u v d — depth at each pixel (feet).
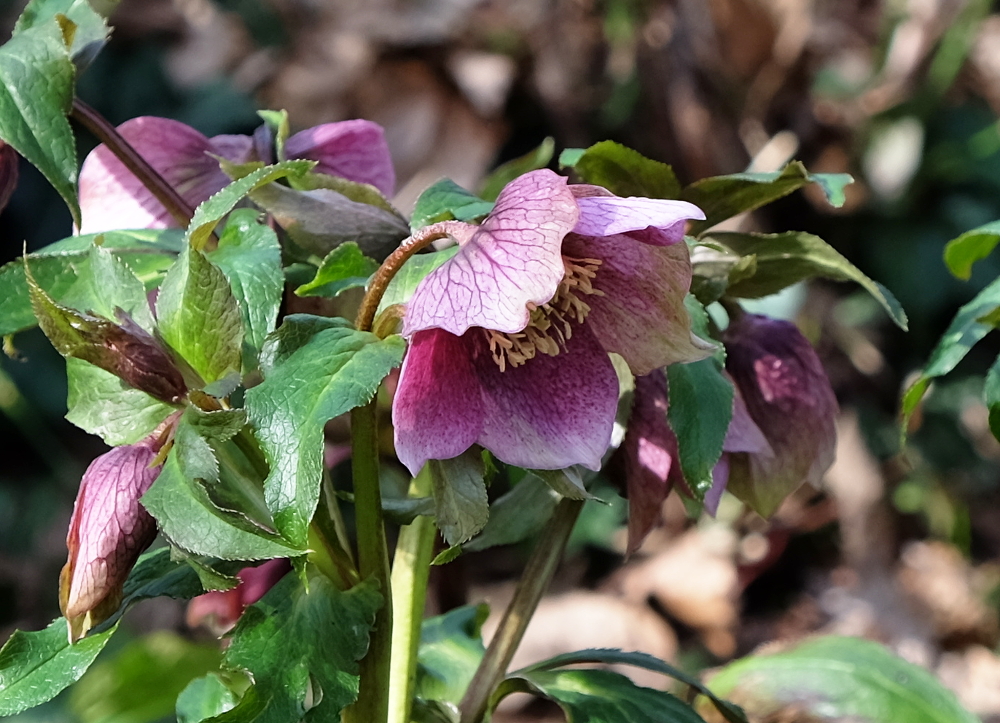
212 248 1.28
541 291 1.03
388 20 3.07
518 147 3.19
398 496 1.41
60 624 1.15
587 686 1.29
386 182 1.39
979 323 1.30
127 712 1.68
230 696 1.36
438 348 1.09
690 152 3.13
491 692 1.28
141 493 1.10
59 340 1.07
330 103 3.12
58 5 1.27
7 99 1.17
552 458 1.11
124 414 1.12
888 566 3.01
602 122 3.17
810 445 1.28
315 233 1.20
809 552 3.08
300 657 1.11
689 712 1.28
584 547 3.03
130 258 1.26
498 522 1.28
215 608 1.36
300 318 1.09
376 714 1.18
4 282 1.19
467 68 3.05
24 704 1.11
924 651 2.81
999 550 3.17
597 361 1.13
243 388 1.17
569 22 3.09
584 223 1.05
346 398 1.05
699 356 1.13
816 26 3.25
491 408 1.11
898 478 3.16
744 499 1.30
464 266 1.05
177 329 1.10
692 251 1.25
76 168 1.18
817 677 1.48
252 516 1.11
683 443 1.16
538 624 2.73
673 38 3.03
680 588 2.87
